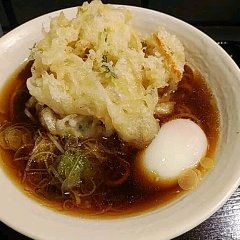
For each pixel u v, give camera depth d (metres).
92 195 0.15
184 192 0.15
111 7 0.18
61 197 0.15
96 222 0.14
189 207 0.13
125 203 0.15
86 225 0.13
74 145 0.17
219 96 0.17
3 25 0.25
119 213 0.15
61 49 0.16
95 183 0.16
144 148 0.16
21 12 0.26
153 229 0.13
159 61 0.17
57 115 0.17
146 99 0.16
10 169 0.16
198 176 0.15
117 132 0.16
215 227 0.16
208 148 0.16
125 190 0.15
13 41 0.19
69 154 0.16
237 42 0.21
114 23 0.17
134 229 0.13
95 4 0.18
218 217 0.16
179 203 0.14
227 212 0.16
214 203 0.13
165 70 0.17
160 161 0.16
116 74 0.16
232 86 0.17
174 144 0.16
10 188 0.15
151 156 0.16
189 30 0.19
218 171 0.14
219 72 0.18
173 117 0.18
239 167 0.14
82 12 0.18
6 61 0.19
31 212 0.14
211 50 0.18
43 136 0.17
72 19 0.18
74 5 0.26
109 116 0.16
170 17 0.19
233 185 0.14
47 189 0.15
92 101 0.16
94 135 0.17
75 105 0.16
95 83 0.16
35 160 0.16
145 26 0.19
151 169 0.16
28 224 0.13
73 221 0.14
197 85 0.18
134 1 0.26
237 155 0.14
